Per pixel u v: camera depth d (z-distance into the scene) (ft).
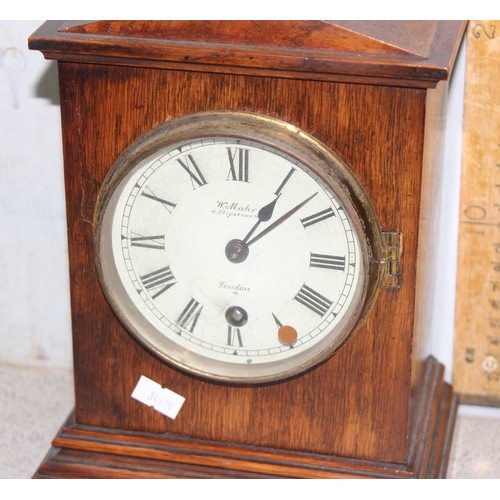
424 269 1.95
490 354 2.31
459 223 2.22
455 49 1.76
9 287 2.39
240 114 1.74
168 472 1.98
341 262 1.79
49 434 2.25
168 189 1.81
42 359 2.46
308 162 1.71
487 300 2.27
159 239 1.85
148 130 1.80
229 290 1.85
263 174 1.76
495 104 2.11
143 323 1.92
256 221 1.80
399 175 1.75
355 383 1.90
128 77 1.78
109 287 1.87
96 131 1.82
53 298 2.39
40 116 2.21
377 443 1.93
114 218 1.84
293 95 1.73
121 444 2.00
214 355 1.91
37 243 2.33
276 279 1.83
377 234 1.76
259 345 1.88
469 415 2.34
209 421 1.98
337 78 1.70
